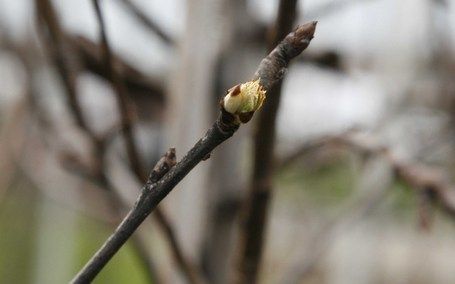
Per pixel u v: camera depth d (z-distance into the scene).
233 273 0.77
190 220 0.98
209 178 1.02
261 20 1.07
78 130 1.04
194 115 0.98
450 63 1.38
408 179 0.93
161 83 1.26
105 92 1.23
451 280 2.64
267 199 0.74
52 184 1.17
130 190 0.94
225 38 1.01
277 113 0.70
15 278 2.92
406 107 1.28
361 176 1.13
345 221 1.16
